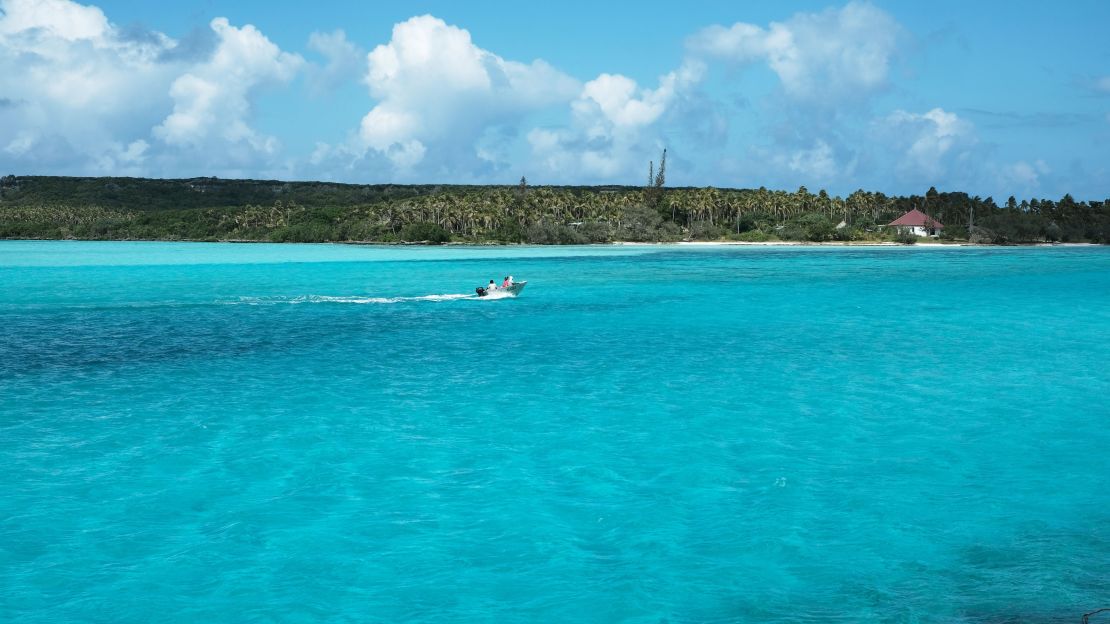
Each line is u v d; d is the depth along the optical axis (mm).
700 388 26594
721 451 19312
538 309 51875
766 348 35312
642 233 198250
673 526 14812
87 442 19891
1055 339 38062
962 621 11336
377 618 11664
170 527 14719
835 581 12688
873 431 21109
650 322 44844
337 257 126375
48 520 14969
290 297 59625
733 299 59000
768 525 14844
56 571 12992
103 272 87250
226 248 170125
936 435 20719
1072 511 15484
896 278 81750
